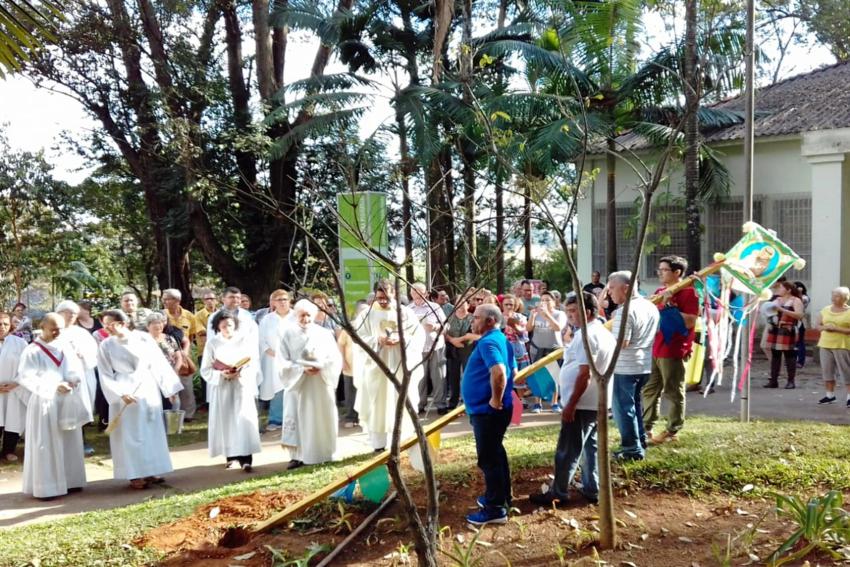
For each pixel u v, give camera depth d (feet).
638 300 20.36
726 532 16.24
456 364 35.14
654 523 16.90
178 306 38.42
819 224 49.03
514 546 16.05
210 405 27.20
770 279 21.98
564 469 18.12
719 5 23.70
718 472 19.51
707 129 55.77
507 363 17.40
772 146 52.90
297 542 16.79
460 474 20.57
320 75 57.82
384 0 58.75
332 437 26.45
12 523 21.95
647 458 20.56
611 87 48.03
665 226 56.54
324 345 26.27
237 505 19.80
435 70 48.39
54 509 23.31
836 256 48.57
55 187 74.33
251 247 65.00
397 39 57.52
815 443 22.15
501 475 17.30
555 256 87.76
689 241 48.98
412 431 27.91
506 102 44.55
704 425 26.14
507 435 26.76
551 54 45.83
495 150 16.75
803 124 50.83
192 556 16.49
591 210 60.18
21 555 16.83
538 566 15.07
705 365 37.73
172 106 58.65
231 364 26.76
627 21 46.39
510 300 34.53
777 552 14.40
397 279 12.56
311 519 18.02
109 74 57.62
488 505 17.26
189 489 24.73
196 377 41.45
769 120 53.83
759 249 22.16
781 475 19.24
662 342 22.86
